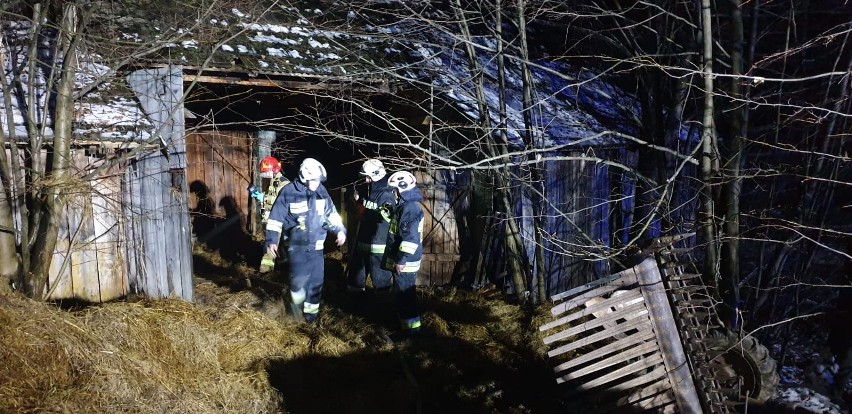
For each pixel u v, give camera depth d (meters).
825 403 4.70
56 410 3.46
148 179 5.75
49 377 3.65
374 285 6.60
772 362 4.36
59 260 5.48
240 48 6.39
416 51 7.78
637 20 8.36
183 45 6.01
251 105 8.39
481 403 4.91
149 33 5.93
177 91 5.78
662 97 7.53
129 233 5.75
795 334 6.88
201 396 4.30
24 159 5.26
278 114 8.56
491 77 8.05
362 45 7.41
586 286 4.06
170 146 5.72
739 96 5.02
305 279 5.86
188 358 4.64
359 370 5.20
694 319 4.10
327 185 9.31
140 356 4.29
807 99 7.02
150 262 5.84
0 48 5.14
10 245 4.93
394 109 7.81
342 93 6.83
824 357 5.96
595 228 8.31
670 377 3.95
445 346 5.77
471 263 8.12
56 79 5.41
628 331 4.18
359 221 6.91
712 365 4.13
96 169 5.11
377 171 6.55
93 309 4.54
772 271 6.24
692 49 6.23
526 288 7.55
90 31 5.54
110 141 5.31
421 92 7.27
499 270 8.03
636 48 6.89
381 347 5.59
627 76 9.84
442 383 5.15
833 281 6.67
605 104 9.02
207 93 7.75
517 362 5.66
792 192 6.72
